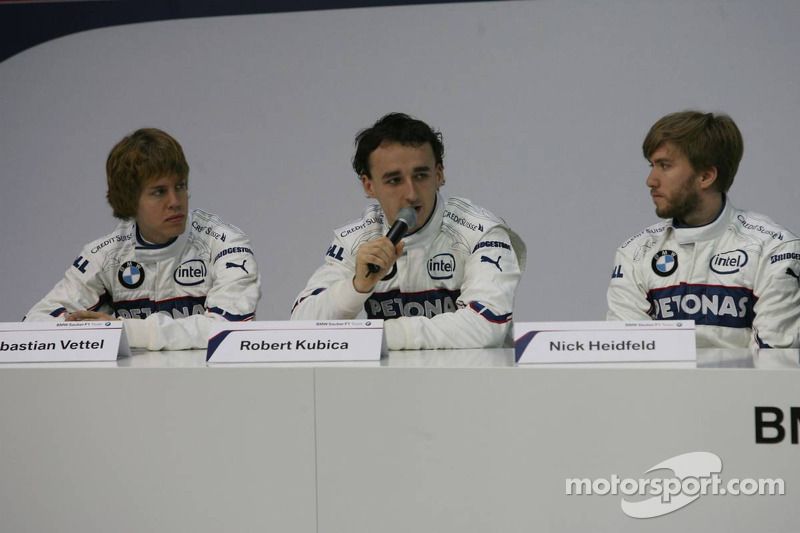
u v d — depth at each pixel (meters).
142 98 7.45
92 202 7.45
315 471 3.41
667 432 3.20
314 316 4.85
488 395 3.31
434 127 7.21
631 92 6.95
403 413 3.36
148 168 5.47
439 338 4.57
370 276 4.68
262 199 7.41
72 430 3.55
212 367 3.47
